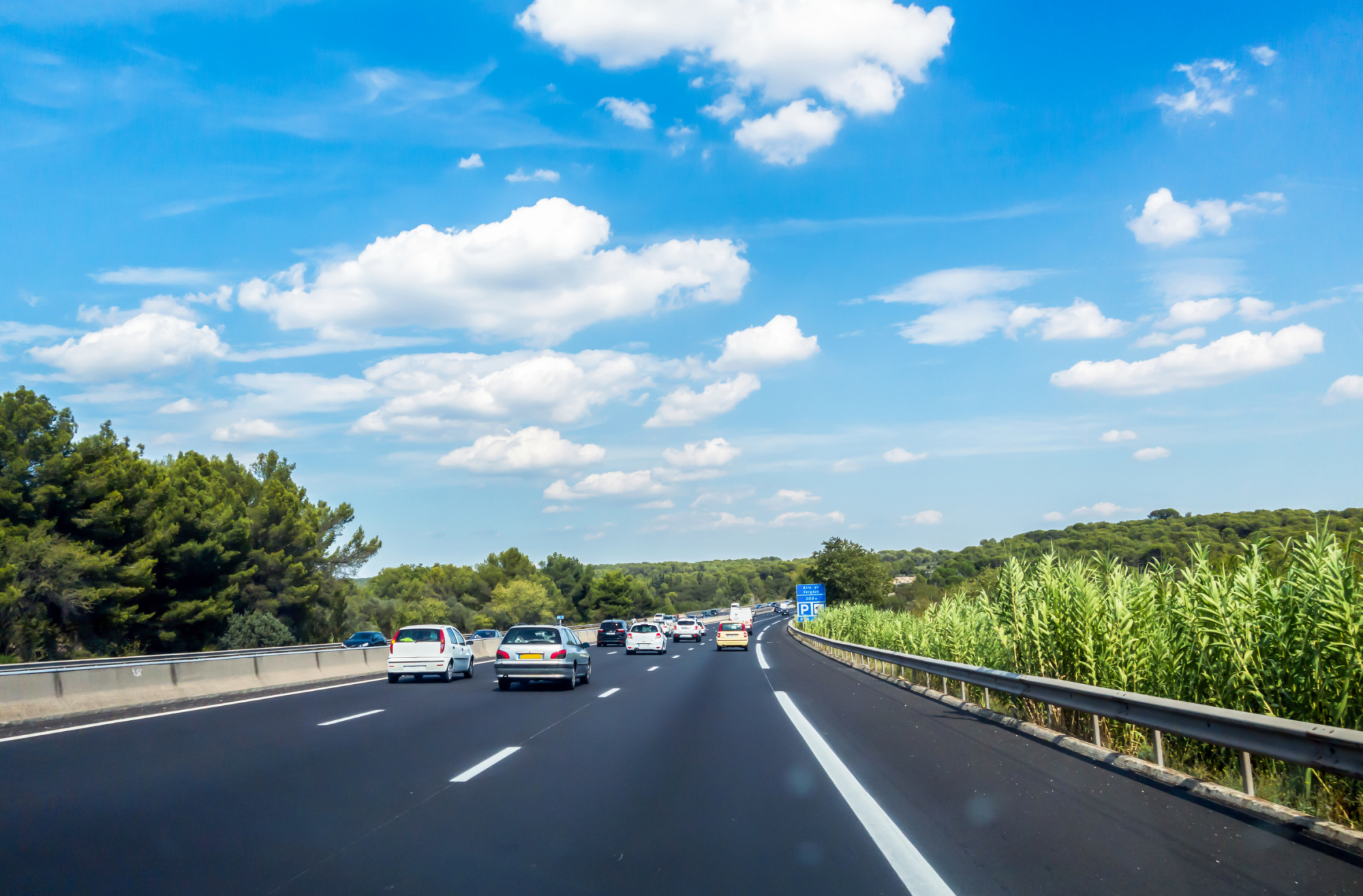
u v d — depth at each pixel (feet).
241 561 185.88
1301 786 26.16
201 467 201.36
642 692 70.33
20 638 131.85
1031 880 19.07
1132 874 19.38
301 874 19.62
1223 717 26.63
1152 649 40.24
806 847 22.02
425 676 93.45
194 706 59.11
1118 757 33.73
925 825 24.20
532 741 41.24
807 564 300.40
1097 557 48.21
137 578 143.95
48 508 140.05
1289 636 30.71
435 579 421.59
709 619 490.08
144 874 19.53
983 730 44.88
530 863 20.57
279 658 80.28
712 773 32.53
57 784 30.22
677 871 19.94
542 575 519.19
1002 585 52.49
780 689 71.97
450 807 26.71
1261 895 17.88
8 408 138.92
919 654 80.28
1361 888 18.21
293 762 35.12
